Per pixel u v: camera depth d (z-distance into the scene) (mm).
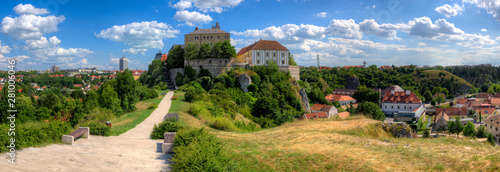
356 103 156250
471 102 140125
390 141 21891
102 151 17828
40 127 18609
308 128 29312
